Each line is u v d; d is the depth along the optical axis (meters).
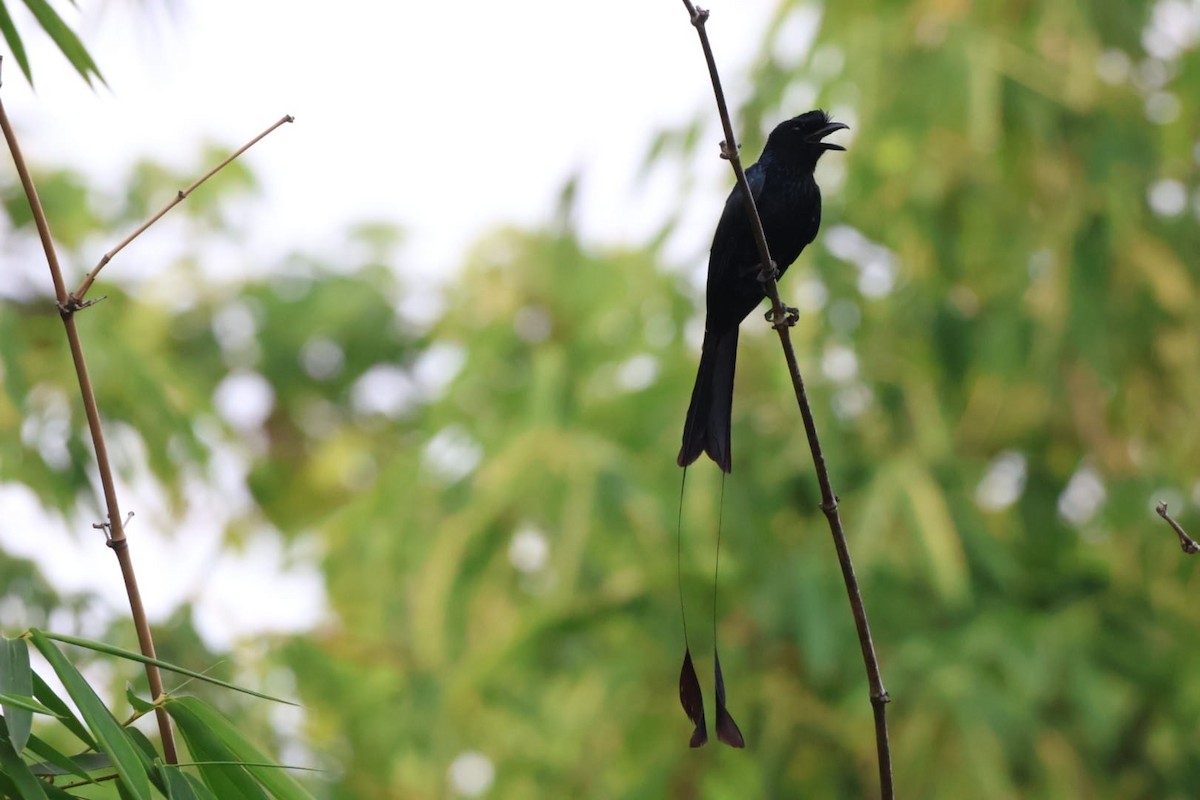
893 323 12.44
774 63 12.84
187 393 11.21
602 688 12.34
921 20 12.65
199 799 4.89
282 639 11.00
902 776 11.12
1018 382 12.37
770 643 12.09
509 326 13.62
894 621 11.80
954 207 12.60
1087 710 11.14
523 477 11.74
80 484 9.72
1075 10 12.55
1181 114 13.05
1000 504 13.12
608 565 12.23
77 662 9.30
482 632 12.11
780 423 12.22
